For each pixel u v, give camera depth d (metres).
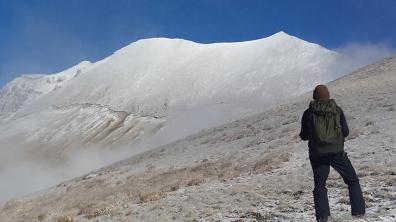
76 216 19.45
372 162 16.70
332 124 7.81
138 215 15.74
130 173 36.50
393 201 10.77
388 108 31.03
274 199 13.80
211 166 27.69
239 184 18.34
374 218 8.50
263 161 22.62
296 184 15.57
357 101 38.44
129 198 20.88
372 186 12.90
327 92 8.04
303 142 27.14
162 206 16.41
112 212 17.34
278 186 15.88
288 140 29.28
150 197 19.11
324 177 8.09
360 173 14.94
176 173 28.11
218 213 13.12
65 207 24.48
